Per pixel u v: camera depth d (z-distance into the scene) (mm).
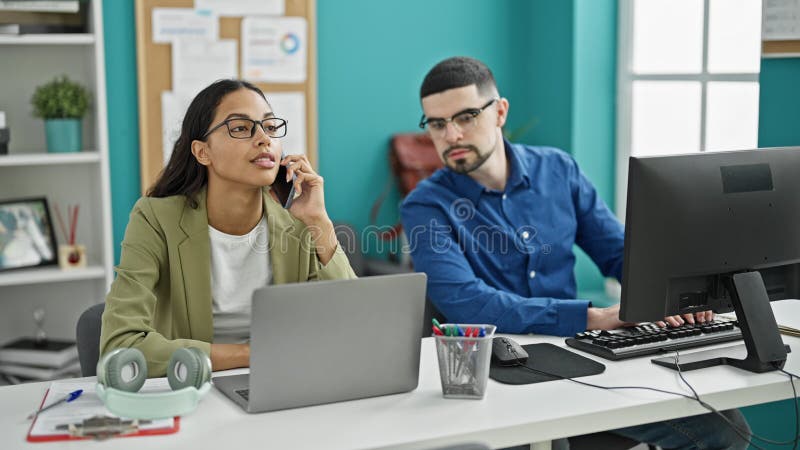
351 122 4305
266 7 4047
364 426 1582
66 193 3832
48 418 1608
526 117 4559
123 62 3896
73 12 3535
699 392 1761
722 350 2047
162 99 3945
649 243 1893
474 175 2615
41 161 3473
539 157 2709
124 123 3926
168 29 3918
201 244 2045
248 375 1864
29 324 3832
